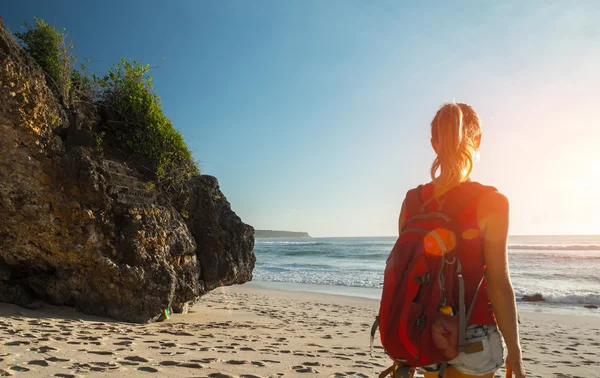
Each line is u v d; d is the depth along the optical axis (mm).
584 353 8148
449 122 1903
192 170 9781
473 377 1780
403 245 1787
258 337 7402
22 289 7543
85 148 7652
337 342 7492
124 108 8805
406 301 1693
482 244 1797
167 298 8086
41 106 6988
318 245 91625
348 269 34312
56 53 7781
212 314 10477
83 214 7273
